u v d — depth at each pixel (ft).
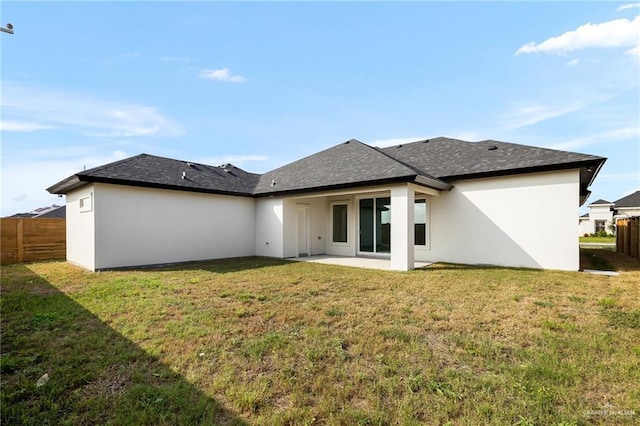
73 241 40.75
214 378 11.14
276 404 9.71
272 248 46.70
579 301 20.13
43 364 12.07
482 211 37.14
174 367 11.88
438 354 12.95
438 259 40.11
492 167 36.29
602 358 12.34
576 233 31.71
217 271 32.60
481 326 15.94
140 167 40.24
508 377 10.96
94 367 11.82
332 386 10.59
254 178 57.26
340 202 49.96
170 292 23.03
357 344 13.92
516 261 34.88
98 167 36.55
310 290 23.63
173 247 39.50
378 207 45.27
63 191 41.96
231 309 18.85
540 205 33.60
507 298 21.02
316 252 50.29
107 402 9.68
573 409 9.25
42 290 23.91
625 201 104.12
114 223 34.76
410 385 10.57
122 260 35.12
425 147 49.67
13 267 36.58
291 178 48.32
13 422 8.81
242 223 47.91
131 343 13.94
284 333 15.19
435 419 8.87
